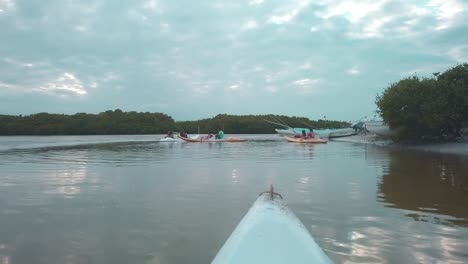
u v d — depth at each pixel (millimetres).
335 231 6379
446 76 32594
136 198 9141
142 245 5836
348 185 10820
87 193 9758
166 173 13609
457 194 9430
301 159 19219
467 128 32344
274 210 4805
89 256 5430
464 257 5254
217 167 15508
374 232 6328
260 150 26688
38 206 8328
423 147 28609
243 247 3410
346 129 53188
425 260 5148
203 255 5434
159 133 82938
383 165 16125
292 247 3402
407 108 30922
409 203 8422
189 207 8195
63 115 76188
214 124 86250
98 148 29984
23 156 21641
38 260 5305
